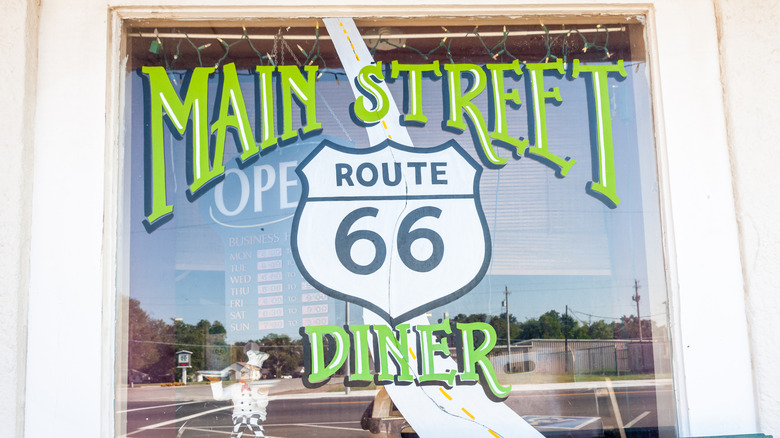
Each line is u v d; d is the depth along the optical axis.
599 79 1.97
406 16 1.93
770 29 1.85
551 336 1.87
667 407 1.83
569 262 1.90
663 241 1.88
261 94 1.94
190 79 1.92
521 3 1.90
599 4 1.92
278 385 1.82
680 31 1.91
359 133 1.94
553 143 1.95
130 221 1.84
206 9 1.88
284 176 1.91
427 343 1.85
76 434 1.69
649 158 1.92
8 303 1.67
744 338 1.80
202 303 1.84
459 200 1.92
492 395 1.84
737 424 1.77
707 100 1.89
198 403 1.80
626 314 1.87
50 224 1.75
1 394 1.64
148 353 1.80
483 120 1.96
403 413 1.82
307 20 1.94
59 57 1.81
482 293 1.88
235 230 1.88
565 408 1.83
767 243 1.79
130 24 1.91
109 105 1.82
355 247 1.89
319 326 1.85
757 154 1.82
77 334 1.72
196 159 1.90
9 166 1.71
